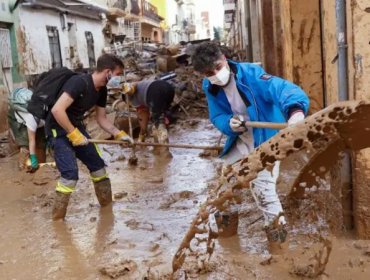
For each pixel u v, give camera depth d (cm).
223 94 433
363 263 397
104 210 594
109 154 910
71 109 561
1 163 887
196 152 893
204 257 431
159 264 429
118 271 415
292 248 429
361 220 431
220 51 417
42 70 1914
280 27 1035
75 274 427
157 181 709
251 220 512
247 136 435
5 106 1397
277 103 404
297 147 317
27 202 652
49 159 891
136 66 1925
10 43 1627
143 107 929
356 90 416
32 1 1748
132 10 4278
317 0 775
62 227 544
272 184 423
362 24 409
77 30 2505
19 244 504
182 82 1451
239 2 3241
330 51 504
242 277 394
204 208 356
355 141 318
